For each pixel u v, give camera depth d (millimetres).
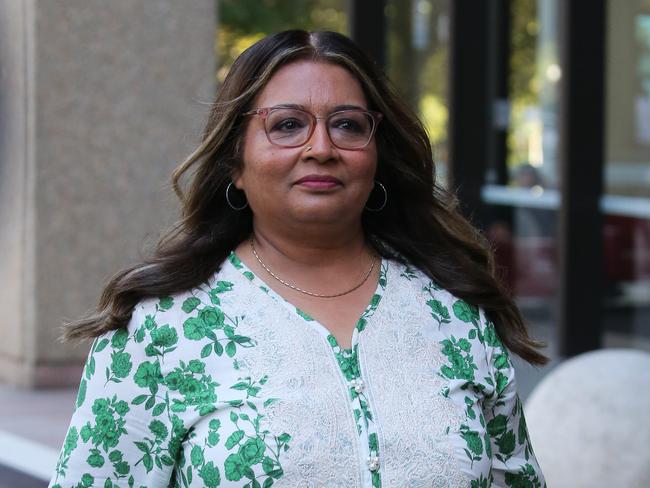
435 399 2773
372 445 2666
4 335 9781
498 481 2998
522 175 10625
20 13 9477
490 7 10648
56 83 9461
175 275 2793
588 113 9633
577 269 9758
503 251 10734
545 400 5602
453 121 10594
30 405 8883
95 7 9516
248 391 2678
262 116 2799
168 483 2746
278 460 2613
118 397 2750
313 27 14367
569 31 9539
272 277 2869
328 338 2771
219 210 2963
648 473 5312
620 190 9797
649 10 9727
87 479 2754
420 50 10805
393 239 3064
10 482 6855
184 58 9773
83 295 9578
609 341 9812
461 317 2947
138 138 9688
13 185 9617
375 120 2840
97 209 9602
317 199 2783
